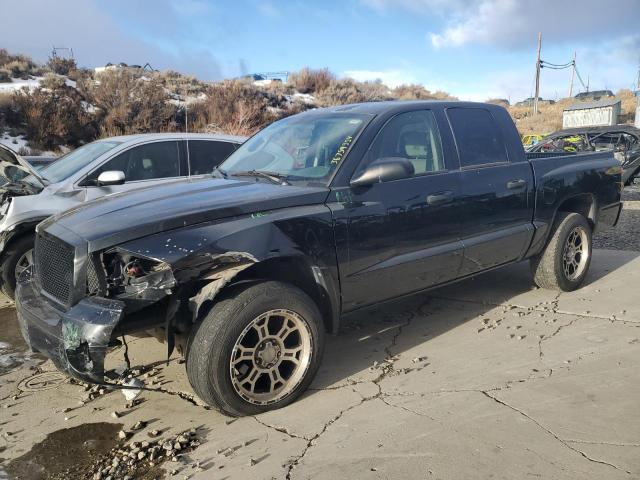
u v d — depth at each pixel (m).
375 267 3.95
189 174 7.05
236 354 3.27
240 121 24.62
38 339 3.31
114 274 3.12
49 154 20.20
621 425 3.10
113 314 2.94
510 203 4.89
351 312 4.02
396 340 4.59
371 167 3.83
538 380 3.70
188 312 3.30
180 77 32.19
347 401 3.55
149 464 2.97
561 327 4.70
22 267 5.65
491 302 5.46
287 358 3.53
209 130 23.95
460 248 4.48
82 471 2.96
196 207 3.40
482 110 5.01
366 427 3.21
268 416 3.41
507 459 2.82
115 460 3.01
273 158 4.40
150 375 4.11
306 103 32.56
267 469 2.85
